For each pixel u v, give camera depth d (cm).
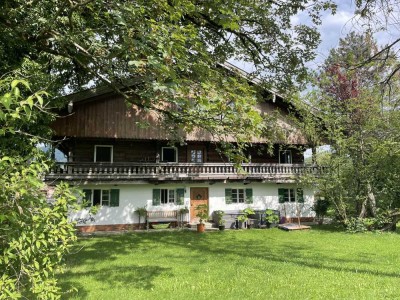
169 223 2078
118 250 1305
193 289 775
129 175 1989
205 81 616
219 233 1811
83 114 2014
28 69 1048
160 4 570
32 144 934
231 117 626
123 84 802
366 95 1777
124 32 631
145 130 2092
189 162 2255
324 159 2039
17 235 333
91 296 725
